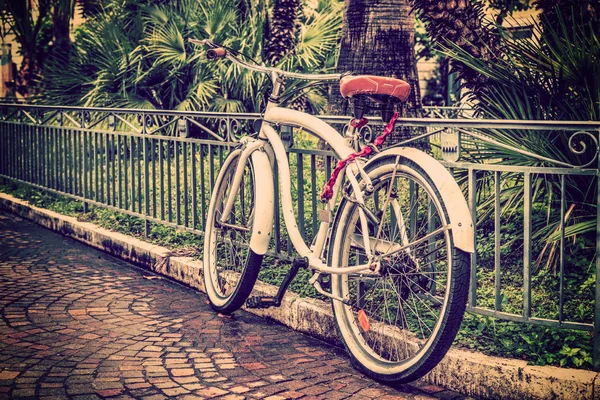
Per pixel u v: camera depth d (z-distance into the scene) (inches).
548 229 197.2
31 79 684.7
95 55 488.1
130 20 501.0
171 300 209.0
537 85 213.2
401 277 151.2
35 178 350.9
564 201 145.9
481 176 215.5
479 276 197.0
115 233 269.9
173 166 294.5
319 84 442.3
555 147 198.4
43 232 303.6
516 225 216.5
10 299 205.0
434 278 164.9
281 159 179.5
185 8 469.7
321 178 305.0
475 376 144.6
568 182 196.5
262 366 159.6
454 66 245.3
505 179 207.8
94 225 283.4
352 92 153.4
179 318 191.9
